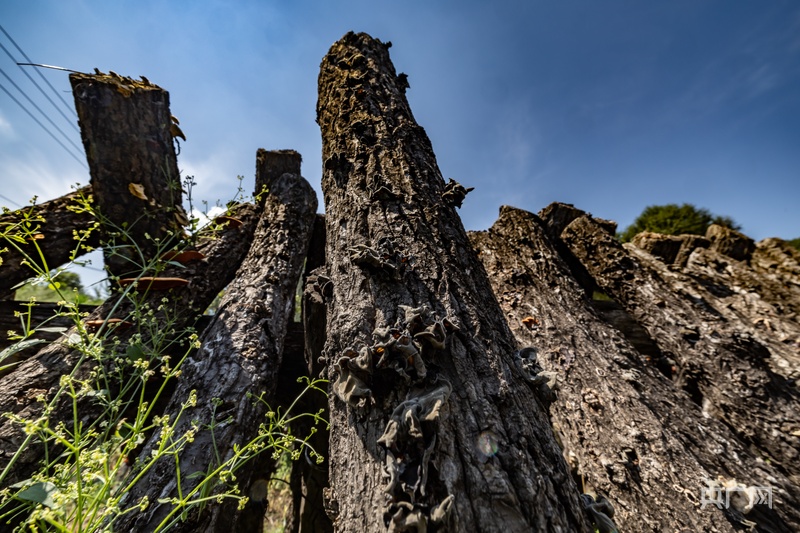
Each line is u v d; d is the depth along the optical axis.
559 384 2.22
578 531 0.81
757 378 2.25
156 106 2.35
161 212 2.47
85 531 0.76
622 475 1.69
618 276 3.35
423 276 1.33
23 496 0.73
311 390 2.75
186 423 1.47
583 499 0.97
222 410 1.57
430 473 0.82
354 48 2.97
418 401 0.92
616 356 2.37
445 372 1.04
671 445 1.75
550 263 3.34
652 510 1.55
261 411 1.74
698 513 1.48
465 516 0.76
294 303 2.76
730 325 2.69
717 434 1.89
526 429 0.95
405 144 2.04
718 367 2.40
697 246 4.30
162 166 2.43
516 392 1.05
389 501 0.78
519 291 3.07
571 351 2.38
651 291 3.11
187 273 2.42
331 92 2.60
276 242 2.83
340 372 1.09
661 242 4.46
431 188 1.83
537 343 2.52
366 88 2.47
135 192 2.33
